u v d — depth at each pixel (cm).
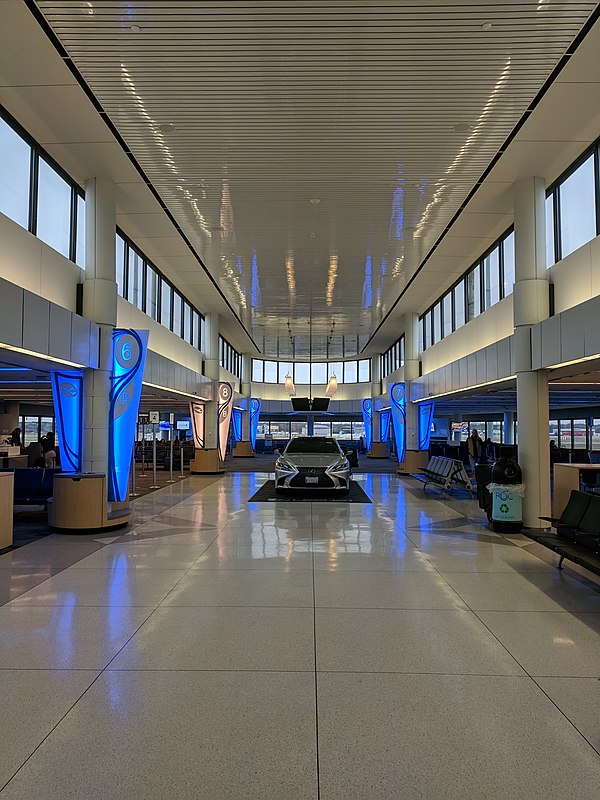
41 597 561
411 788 267
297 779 273
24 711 338
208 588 596
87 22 550
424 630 475
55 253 910
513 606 539
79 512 888
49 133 834
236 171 897
